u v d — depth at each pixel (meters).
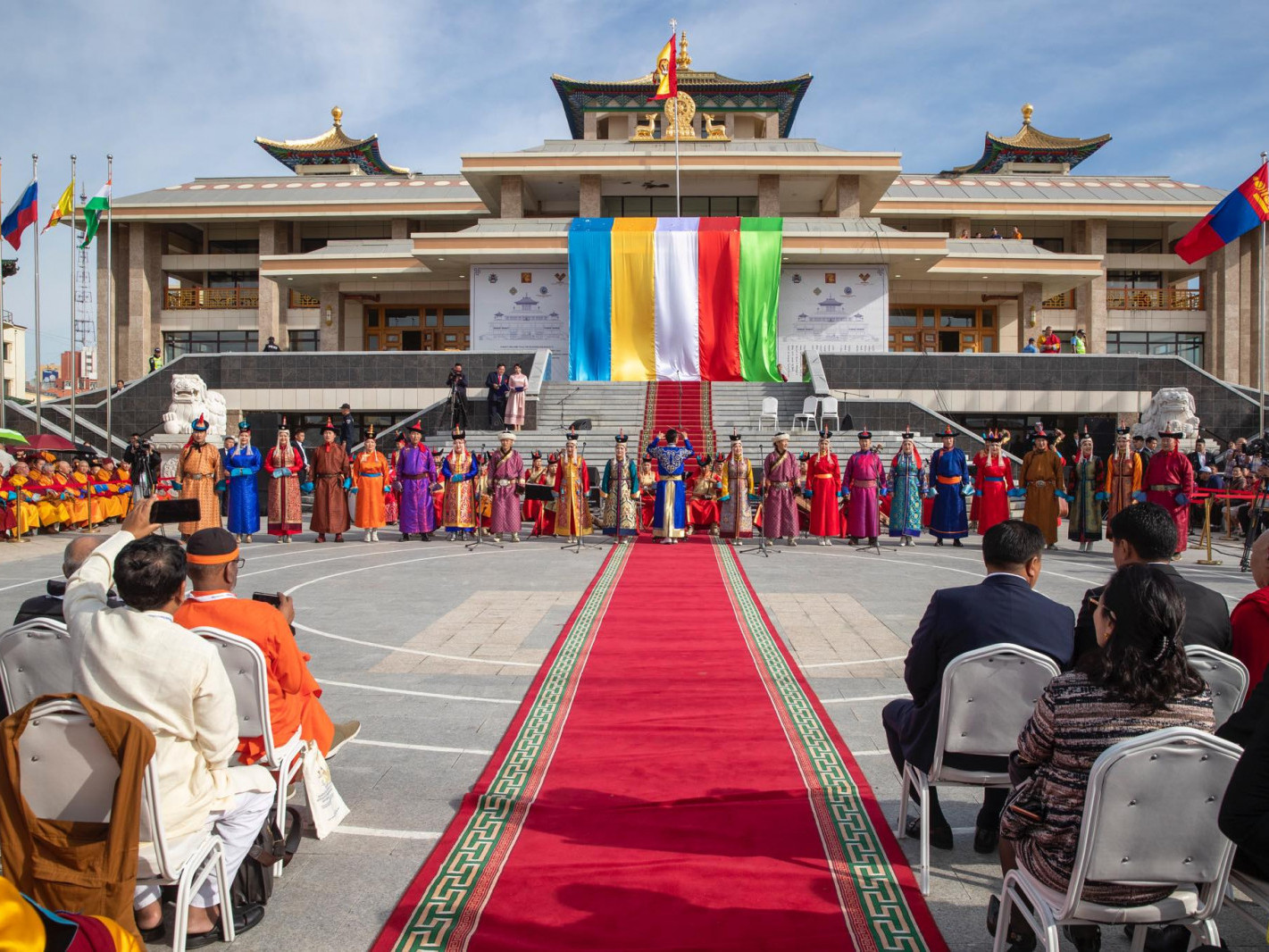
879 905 3.71
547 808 4.64
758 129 41.59
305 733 4.49
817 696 6.66
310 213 40.03
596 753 5.45
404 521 17.17
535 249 33.44
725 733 5.79
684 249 32.88
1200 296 41.91
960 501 16.58
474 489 17.00
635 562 13.86
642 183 36.94
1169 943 3.46
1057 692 3.08
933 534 16.91
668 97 33.38
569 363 33.22
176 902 3.22
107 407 27.59
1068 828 2.99
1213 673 3.68
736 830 4.39
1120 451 15.64
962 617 4.03
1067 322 40.78
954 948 3.40
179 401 19.61
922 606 10.15
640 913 3.62
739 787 4.92
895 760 4.45
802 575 12.53
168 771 3.32
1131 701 2.94
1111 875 2.86
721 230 32.97
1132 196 41.22
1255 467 18.42
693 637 8.52
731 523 16.73
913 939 3.45
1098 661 3.03
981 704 3.86
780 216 36.00
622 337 32.94
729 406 28.20
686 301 32.88
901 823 4.33
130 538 4.51
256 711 3.97
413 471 17.11
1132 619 2.98
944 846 4.30
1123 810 2.80
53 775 2.96
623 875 3.93
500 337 34.31
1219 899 2.94
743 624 9.07
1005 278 37.03
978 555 15.31
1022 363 30.00
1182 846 2.86
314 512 16.94
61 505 18.88
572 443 16.12
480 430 25.73
